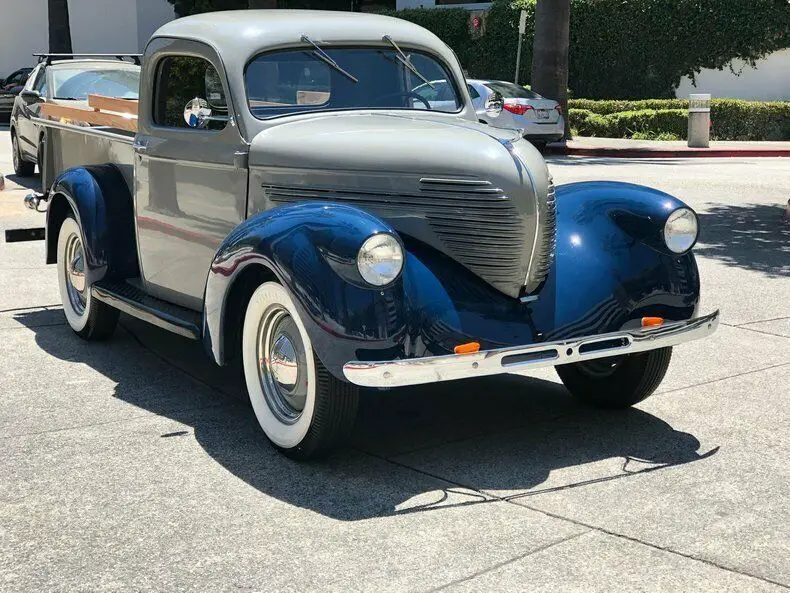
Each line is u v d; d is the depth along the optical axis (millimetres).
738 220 12859
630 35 28203
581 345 4648
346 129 5203
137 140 6125
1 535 4035
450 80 6094
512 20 29188
